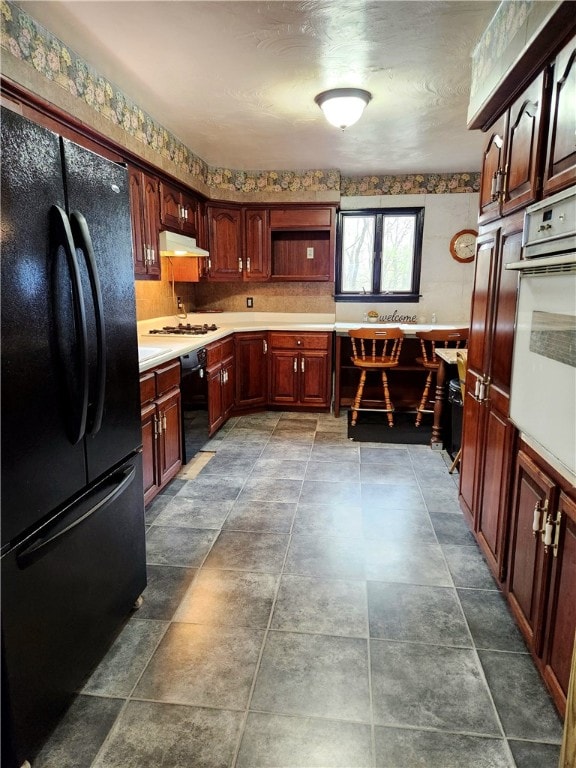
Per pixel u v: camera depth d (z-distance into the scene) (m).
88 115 2.42
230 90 2.76
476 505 2.27
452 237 4.98
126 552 1.78
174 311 4.66
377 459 3.61
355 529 2.55
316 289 5.20
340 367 4.73
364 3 1.90
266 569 2.18
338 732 1.38
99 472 1.59
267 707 1.46
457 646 1.71
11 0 1.85
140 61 2.39
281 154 4.14
